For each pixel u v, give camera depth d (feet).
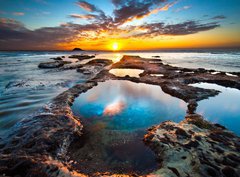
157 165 22.50
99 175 20.65
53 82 71.20
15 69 110.42
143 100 48.75
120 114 39.42
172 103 46.26
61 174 19.40
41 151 23.48
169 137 26.78
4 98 49.14
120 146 26.96
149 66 114.93
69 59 199.82
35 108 41.24
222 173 18.53
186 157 21.74
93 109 42.42
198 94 50.75
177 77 75.31
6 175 18.79
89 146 26.96
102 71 98.73
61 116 34.58
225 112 39.96
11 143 25.27
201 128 29.30
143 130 32.14
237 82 63.05
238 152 22.06
